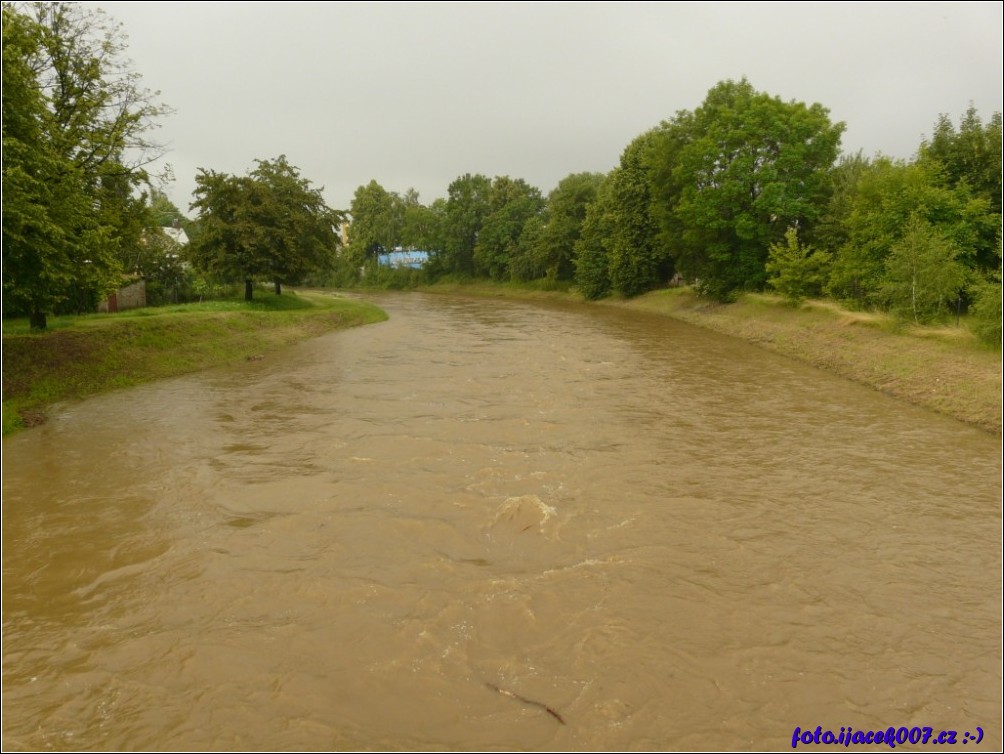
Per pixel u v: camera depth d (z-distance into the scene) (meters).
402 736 5.55
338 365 24.28
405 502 10.57
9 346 17.84
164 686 6.20
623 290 52.94
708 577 8.23
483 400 17.97
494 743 5.46
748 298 36.44
